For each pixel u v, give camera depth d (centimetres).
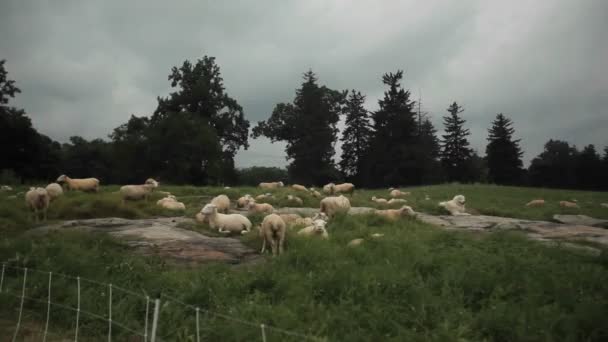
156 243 1123
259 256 1071
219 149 5528
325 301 702
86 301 712
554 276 777
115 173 6225
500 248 1016
